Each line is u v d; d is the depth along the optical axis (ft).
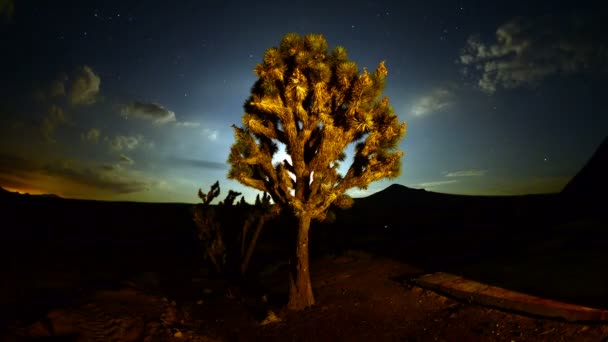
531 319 17.02
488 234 38.52
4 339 13.71
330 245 50.90
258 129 24.02
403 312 21.49
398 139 23.63
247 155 25.11
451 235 41.88
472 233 40.83
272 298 27.61
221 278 35.40
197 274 36.81
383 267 32.12
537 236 30.68
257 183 25.64
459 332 17.63
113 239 57.11
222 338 19.52
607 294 17.13
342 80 22.53
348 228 65.82
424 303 22.17
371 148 23.15
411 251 36.76
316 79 22.58
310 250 49.16
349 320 21.27
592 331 14.48
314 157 23.61
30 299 21.80
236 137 24.66
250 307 25.29
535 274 21.88
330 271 33.81
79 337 15.17
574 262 22.50
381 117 23.62
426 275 26.66
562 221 34.35
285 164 26.35
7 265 31.14
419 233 53.01
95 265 35.65
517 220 43.47
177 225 72.54
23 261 33.76
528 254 26.37
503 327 17.02
